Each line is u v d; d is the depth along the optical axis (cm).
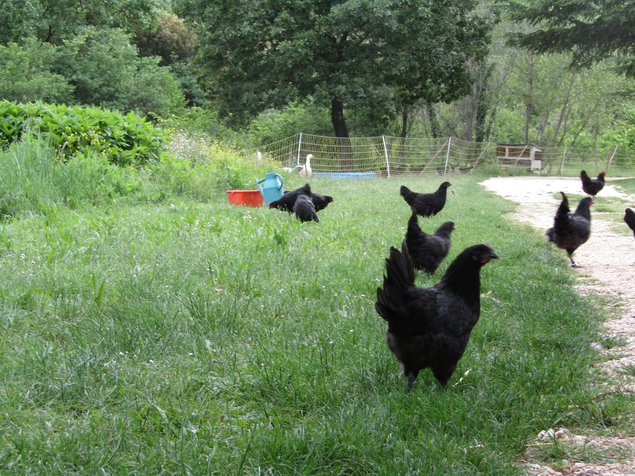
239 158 2181
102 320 581
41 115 1541
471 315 477
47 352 498
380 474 353
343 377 490
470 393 473
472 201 2016
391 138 3672
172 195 1455
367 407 432
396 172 3581
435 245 834
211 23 3384
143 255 828
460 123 4922
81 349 507
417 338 459
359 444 381
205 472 347
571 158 4641
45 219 1048
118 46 3778
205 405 440
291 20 3219
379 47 3431
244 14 3328
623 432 430
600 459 389
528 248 1119
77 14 3878
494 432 418
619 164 4762
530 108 4719
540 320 675
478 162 4238
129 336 544
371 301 698
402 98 3856
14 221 1032
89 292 665
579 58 3478
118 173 1416
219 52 3462
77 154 1445
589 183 2294
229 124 3794
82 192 1270
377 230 1160
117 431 393
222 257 823
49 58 3503
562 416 445
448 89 3797
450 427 420
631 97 4084
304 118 4228
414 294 461
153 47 5253
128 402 434
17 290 654
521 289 792
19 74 3259
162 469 353
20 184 1174
